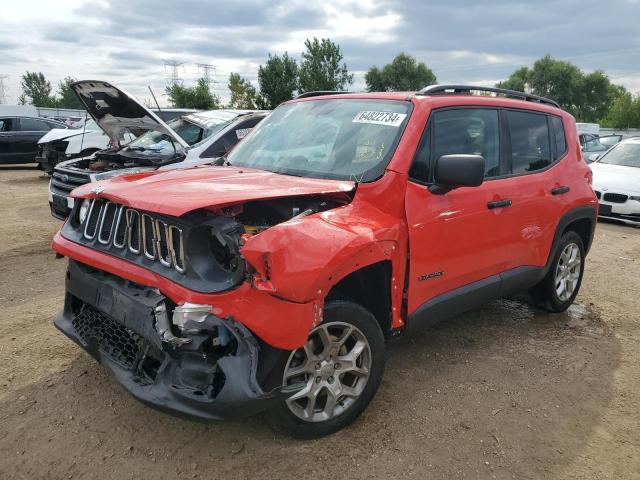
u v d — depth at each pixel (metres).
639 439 3.16
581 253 5.15
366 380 3.10
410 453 2.93
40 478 2.63
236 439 2.97
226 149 7.21
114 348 2.94
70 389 3.41
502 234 3.96
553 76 76.19
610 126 67.25
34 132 16.45
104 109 6.43
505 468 2.85
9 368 3.65
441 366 3.96
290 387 2.59
